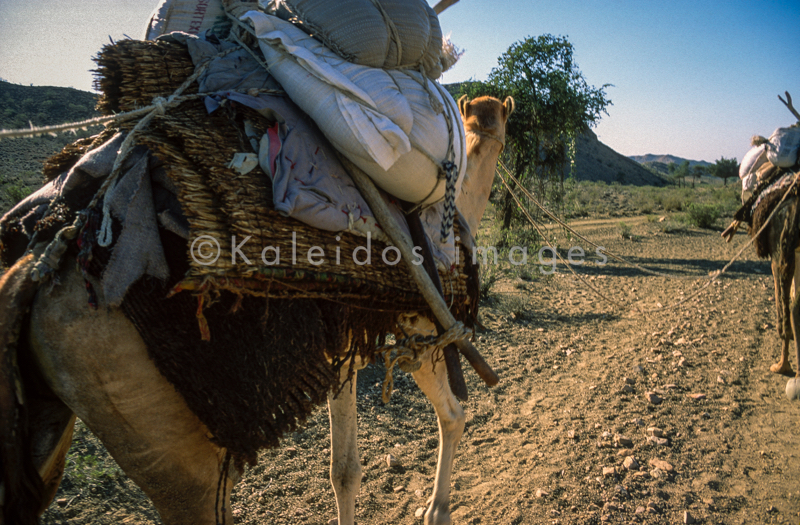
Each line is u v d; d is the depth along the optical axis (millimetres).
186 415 2135
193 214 1969
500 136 3707
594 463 4613
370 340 2631
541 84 15250
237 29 2584
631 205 31625
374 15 2338
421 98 2477
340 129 2277
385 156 2291
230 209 2016
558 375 6641
